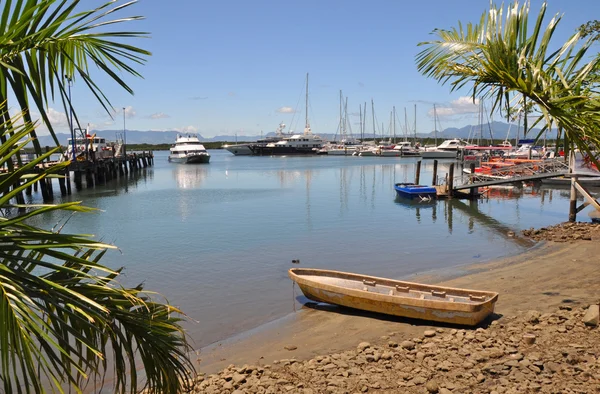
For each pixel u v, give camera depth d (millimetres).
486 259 16609
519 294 11367
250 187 47375
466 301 9883
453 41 5848
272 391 6762
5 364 2373
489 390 6062
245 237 21703
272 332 10000
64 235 2635
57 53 3107
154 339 3232
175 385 3383
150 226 24953
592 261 14430
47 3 2615
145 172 72812
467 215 28078
